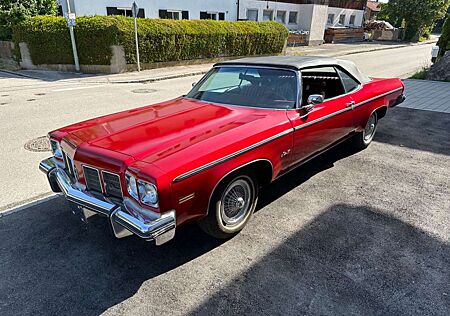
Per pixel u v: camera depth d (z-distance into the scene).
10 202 3.87
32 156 5.20
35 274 2.75
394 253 2.98
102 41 13.95
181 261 2.91
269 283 2.64
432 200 3.91
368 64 17.44
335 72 4.40
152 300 2.49
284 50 21.95
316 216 3.58
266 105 3.65
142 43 14.77
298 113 3.61
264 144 3.14
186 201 2.56
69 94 10.23
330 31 29.72
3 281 2.68
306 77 3.85
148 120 3.29
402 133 6.36
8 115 7.61
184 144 2.71
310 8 25.97
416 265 2.83
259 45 20.17
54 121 7.16
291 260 2.90
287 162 3.62
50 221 3.51
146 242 3.17
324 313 2.36
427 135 6.25
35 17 14.73
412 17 34.62
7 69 15.41
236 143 2.88
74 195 2.81
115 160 2.52
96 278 2.71
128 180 2.46
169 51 15.88
